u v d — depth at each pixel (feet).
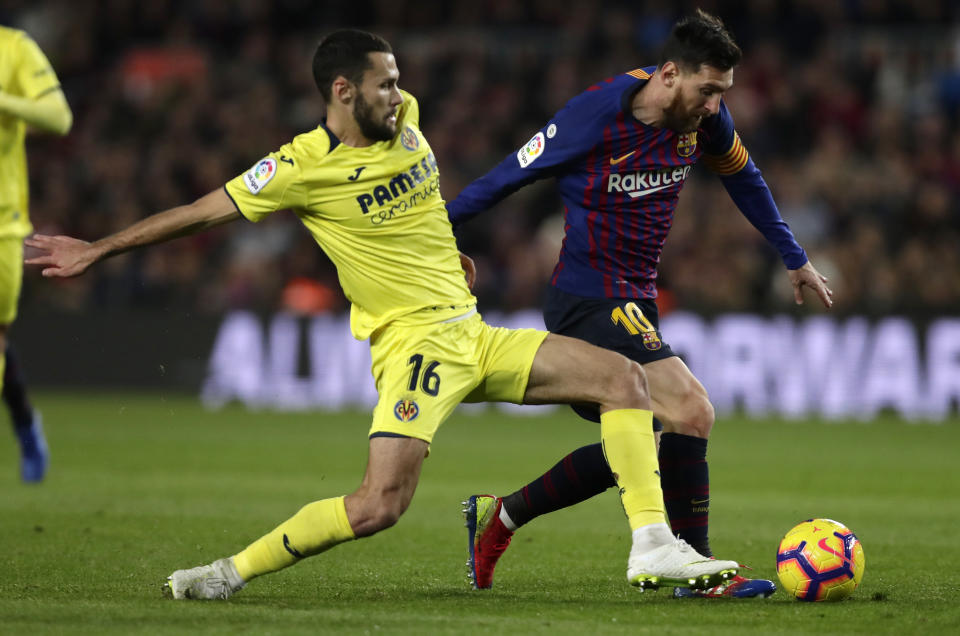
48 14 261.65
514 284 192.75
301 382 184.96
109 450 124.67
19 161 82.02
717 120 61.67
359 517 51.83
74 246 52.31
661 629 46.50
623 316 60.29
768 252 192.85
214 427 151.02
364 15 256.52
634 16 238.68
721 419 166.61
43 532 73.61
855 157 212.23
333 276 206.08
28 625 45.88
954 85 222.07
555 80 225.97
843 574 53.06
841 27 237.04
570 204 61.57
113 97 244.01
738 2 234.17
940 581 59.88
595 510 89.66
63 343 195.21
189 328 190.90
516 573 62.85
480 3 251.39
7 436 138.92
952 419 167.43
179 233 53.26
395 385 53.36
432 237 54.80
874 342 171.42
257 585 57.72
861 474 111.04
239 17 256.32
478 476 107.76
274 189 53.06
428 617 48.42
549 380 54.85
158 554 66.39
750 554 69.62
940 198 199.52
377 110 52.60
